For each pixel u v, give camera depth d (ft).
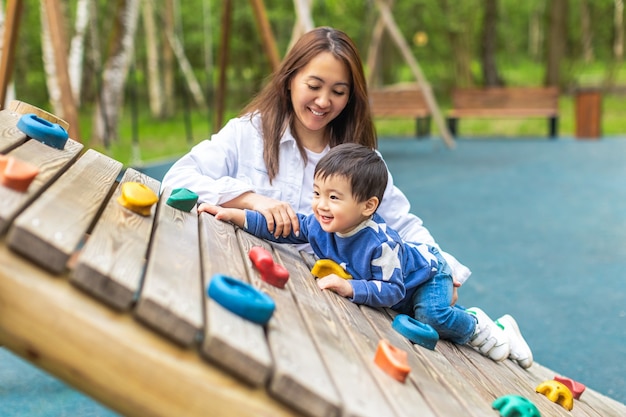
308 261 9.91
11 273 5.62
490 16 82.43
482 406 7.30
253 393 5.69
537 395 9.29
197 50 82.38
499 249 22.25
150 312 5.63
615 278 19.20
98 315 5.65
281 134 10.90
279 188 10.93
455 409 6.72
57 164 8.09
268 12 76.18
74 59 41.96
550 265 20.43
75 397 11.45
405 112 53.62
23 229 5.65
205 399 5.62
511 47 120.47
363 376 6.40
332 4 85.71
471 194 32.22
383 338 7.88
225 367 5.66
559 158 44.70
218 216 9.61
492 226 25.61
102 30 64.80
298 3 30.19
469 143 53.83
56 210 6.50
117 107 42.88
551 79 81.87
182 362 5.65
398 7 90.89
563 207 29.22
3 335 5.66
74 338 5.60
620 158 44.29
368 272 9.06
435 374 7.55
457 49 90.22
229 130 11.10
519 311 16.55
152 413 5.64
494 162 43.11
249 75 86.99
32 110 9.88
